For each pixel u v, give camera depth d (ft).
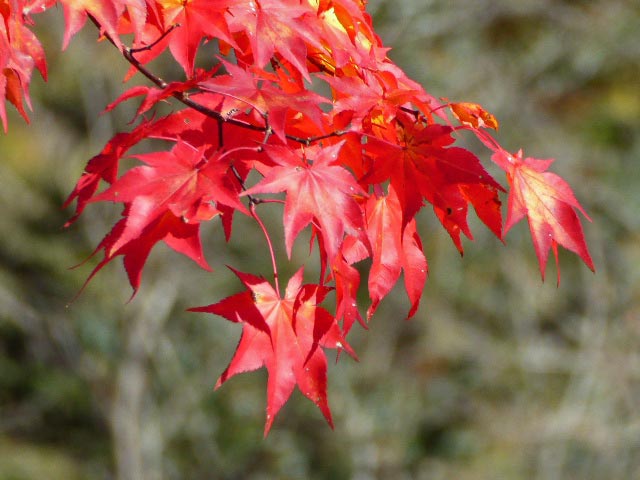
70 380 33.50
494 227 7.14
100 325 33.47
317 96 6.55
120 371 32.50
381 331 34.55
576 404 32.07
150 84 36.01
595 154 37.11
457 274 34.76
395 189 6.73
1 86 6.78
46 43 36.37
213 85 6.43
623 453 30.89
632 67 38.65
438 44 36.45
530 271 34.58
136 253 5.96
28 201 37.14
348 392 33.35
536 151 36.60
